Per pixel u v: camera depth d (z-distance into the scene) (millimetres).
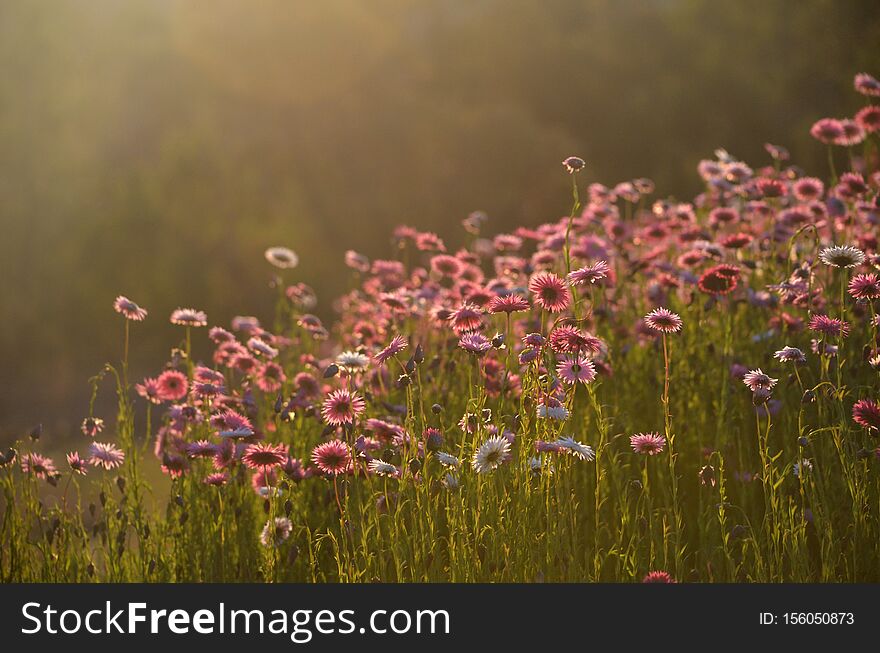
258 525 5438
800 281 5707
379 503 4637
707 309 5930
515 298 4715
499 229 20984
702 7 24109
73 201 22250
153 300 17984
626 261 7219
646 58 24609
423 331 6855
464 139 22828
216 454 4910
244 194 21328
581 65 24984
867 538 4688
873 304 5109
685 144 22141
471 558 4395
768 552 4566
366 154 23969
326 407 4562
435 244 7258
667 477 5473
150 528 5363
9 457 5090
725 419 5754
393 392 6070
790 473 5043
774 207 7469
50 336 17375
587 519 5371
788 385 5531
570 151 22375
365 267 8008
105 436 10547
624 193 8000
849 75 16984
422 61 26844
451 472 4539
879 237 6809
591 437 5652
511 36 26281
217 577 5062
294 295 8258
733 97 21828
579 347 4535
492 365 5652
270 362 6094
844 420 4570
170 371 5699
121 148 27594
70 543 5336
